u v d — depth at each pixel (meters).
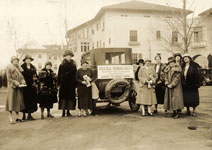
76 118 8.54
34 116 9.62
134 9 37.94
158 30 37.44
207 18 32.06
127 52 10.05
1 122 8.30
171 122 7.39
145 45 38.28
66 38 33.28
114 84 9.20
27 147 5.22
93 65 10.09
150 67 8.70
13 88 7.98
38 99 8.73
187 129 6.46
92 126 7.09
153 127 6.75
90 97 8.86
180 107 7.98
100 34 42.09
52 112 10.64
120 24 37.94
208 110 9.78
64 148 5.05
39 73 8.75
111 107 11.66
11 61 8.16
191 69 8.32
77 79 8.82
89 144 5.28
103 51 9.71
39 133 6.47
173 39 36.41
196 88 8.41
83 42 48.53
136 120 7.82
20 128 7.18
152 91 8.57
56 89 8.96
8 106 7.96
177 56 8.23
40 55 71.69
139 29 38.19
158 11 37.56
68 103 9.02
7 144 5.52
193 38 33.62
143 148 4.90
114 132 6.29
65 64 8.95
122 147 5.00
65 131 6.58
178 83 8.05
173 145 5.07
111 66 9.76
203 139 5.49
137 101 8.73
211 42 32.34
